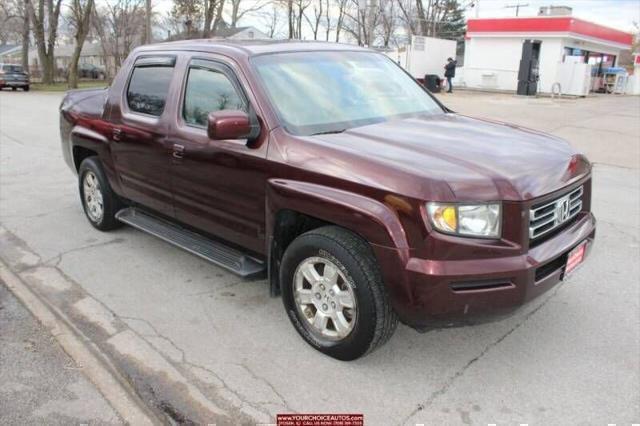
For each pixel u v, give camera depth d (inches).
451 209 113.6
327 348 136.6
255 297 172.7
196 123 167.3
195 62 171.3
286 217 142.4
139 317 160.2
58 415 118.7
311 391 126.1
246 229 154.3
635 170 362.0
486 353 140.6
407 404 121.6
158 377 131.4
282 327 154.3
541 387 126.8
